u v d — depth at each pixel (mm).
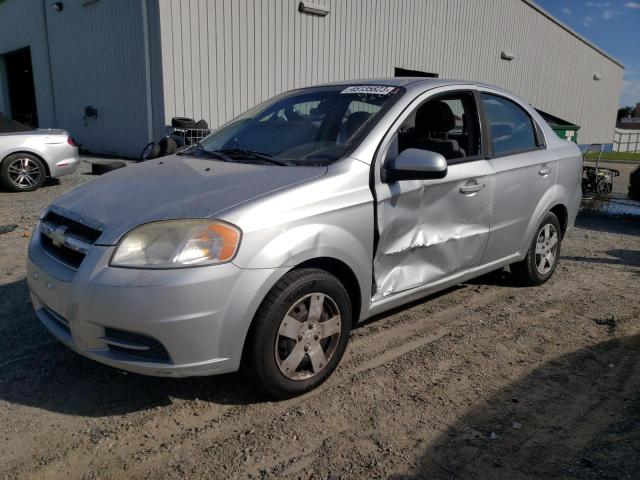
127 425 2701
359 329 3881
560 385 3180
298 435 2643
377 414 2832
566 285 5039
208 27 11867
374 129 3305
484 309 4348
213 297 2492
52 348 3449
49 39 15789
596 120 32469
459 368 3352
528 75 23984
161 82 11461
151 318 2434
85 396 2943
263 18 12797
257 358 2707
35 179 9242
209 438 2611
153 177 3166
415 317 4137
